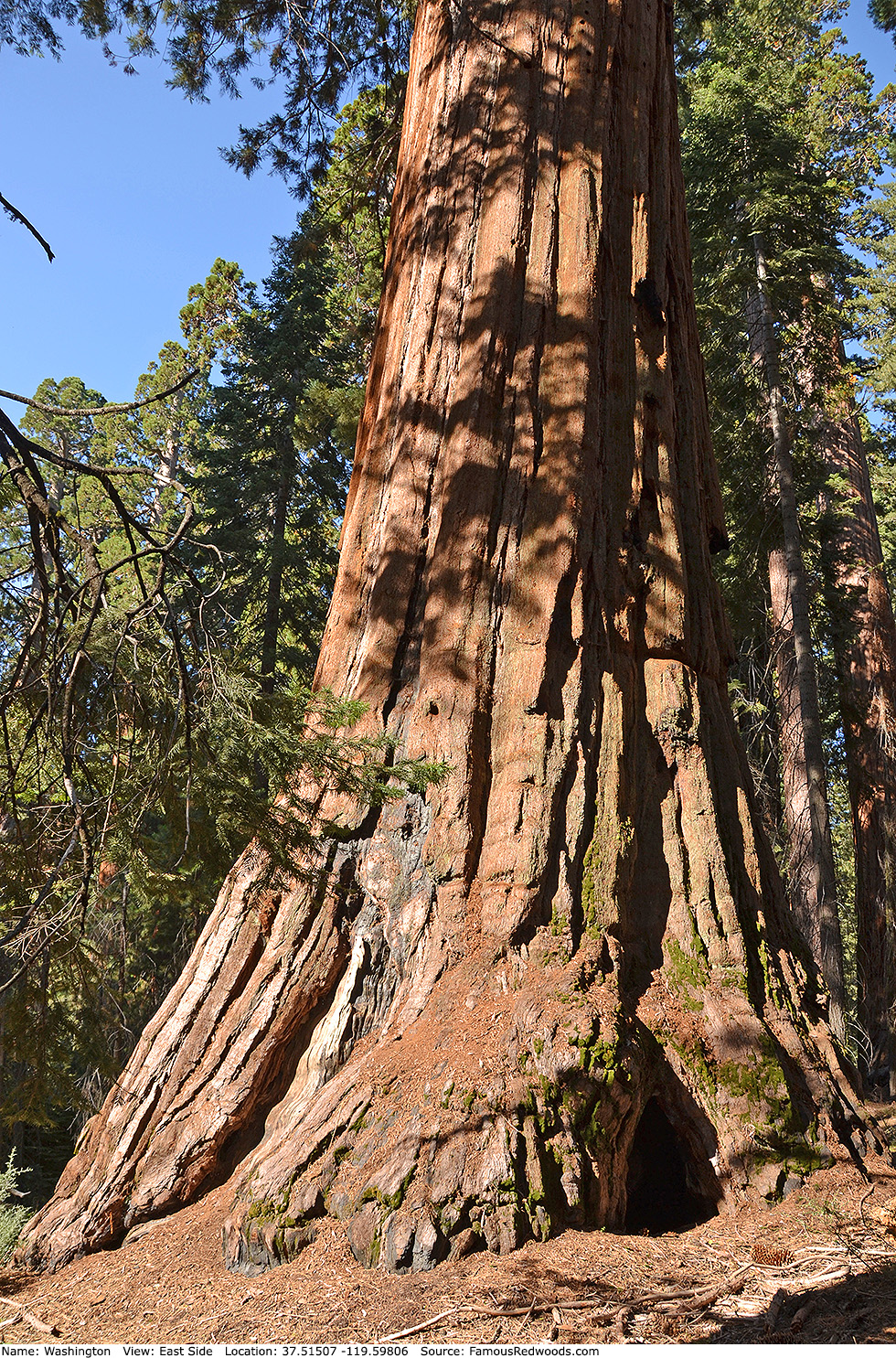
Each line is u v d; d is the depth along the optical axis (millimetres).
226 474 20734
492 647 6125
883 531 22891
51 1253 4902
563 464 6449
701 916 5734
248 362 22703
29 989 3662
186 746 3955
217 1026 5559
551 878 5551
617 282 7262
